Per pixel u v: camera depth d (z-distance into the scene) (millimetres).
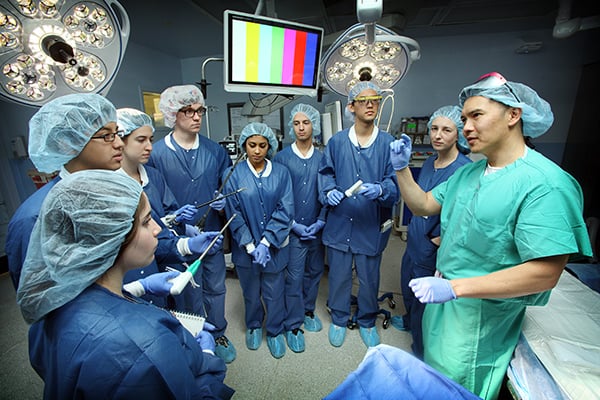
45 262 460
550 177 651
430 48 3072
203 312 1447
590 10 2262
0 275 2477
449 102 3152
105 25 839
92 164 782
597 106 2652
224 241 1565
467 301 810
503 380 958
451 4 2211
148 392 437
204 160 1406
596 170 2660
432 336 941
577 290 1102
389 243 2982
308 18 2410
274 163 1455
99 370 423
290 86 1443
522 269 650
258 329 1592
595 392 689
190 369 549
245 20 1214
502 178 719
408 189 990
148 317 493
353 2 2115
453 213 870
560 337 853
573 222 661
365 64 1369
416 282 732
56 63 804
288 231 1366
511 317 815
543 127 744
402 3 2059
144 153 1046
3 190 2623
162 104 1299
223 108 3797
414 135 3008
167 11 2273
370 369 573
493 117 691
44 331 506
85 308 466
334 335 1588
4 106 2584
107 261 496
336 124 2129
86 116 709
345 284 1539
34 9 736
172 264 1160
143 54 3195
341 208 1423
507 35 2885
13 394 1332
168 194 1244
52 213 457
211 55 3609
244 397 1277
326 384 1338
